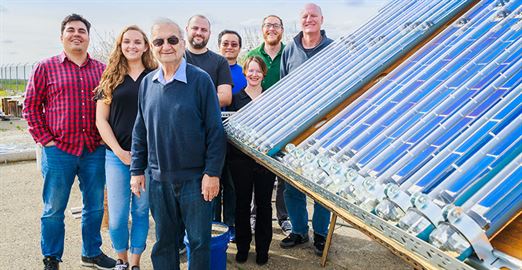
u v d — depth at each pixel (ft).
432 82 7.62
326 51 14.25
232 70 17.33
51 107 12.79
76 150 12.95
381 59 10.18
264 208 14.14
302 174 7.45
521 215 4.57
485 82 6.55
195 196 10.53
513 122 5.12
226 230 13.26
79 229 17.93
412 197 4.73
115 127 12.52
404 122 6.86
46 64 12.73
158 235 11.15
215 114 10.53
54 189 12.95
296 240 16.05
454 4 10.64
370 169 6.06
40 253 15.46
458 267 4.06
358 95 9.80
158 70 10.65
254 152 9.79
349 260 14.98
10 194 22.80
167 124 10.21
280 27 18.51
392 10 13.96
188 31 14.94
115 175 12.70
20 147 33.88
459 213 4.21
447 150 5.39
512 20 7.87
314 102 10.03
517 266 3.89
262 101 12.62
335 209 6.44
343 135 7.66
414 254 4.72
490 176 4.65
